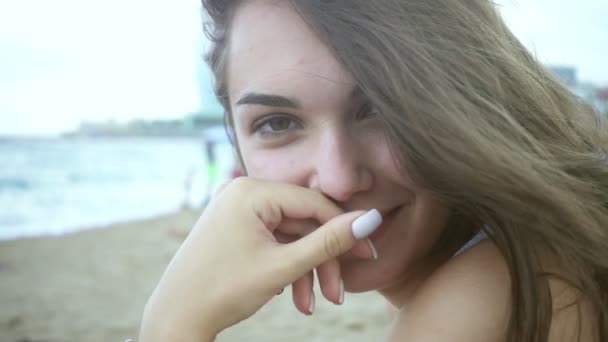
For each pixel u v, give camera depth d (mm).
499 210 1000
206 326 971
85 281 8133
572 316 1054
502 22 1252
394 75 968
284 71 1034
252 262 992
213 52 1316
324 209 1049
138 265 9266
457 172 970
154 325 979
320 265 1067
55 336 5516
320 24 996
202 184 28734
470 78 1032
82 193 25203
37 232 14773
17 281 8250
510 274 1008
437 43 1025
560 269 1070
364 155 1042
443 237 1202
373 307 5746
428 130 964
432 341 959
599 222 1092
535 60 1322
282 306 5961
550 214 1006
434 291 1024
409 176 1014
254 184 1083
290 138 1100
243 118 1132
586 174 1140
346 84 1018
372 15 990
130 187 27578
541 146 1092
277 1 1054
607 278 1100
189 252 1023
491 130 995
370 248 1043
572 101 1383
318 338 4824
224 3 1200
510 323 982
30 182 28031
